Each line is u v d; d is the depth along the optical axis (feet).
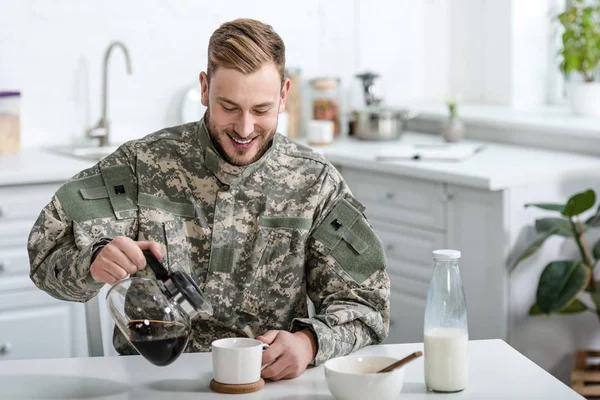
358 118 14.03
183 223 6.72
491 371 5.78
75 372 5.77
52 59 13.07
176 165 6.77
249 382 5.45
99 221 6.56
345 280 6.57
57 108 13.20
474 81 15.51
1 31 12.70
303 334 5.91
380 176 12.40
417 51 15.88
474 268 11.28
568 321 11.55
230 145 6.35
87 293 6.22
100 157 12.13
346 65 15.26
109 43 13.39
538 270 11.23
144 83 13.74
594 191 10.77
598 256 10.81
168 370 5.81
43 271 6.34
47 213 6.54
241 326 6.68
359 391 5.12
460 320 5.44
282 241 6.69
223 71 6.06
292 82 14.37
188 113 13.89
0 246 10.84
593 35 13.11
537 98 14.98
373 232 6.72
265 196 6.74
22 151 12.73
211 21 14.05
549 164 11.50
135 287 5.45
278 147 6.90
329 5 14.96
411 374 5.75
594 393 10.94
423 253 11.94
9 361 5.98
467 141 13.96
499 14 14.82
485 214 11.03
